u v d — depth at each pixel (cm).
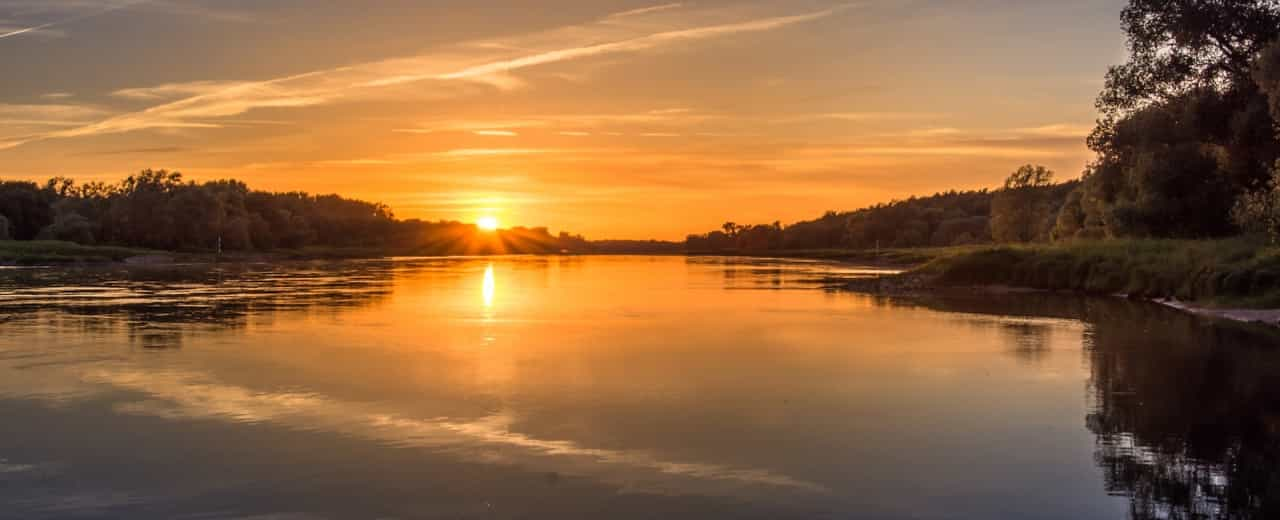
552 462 1308
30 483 1205
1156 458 1330
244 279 6962
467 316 3575
